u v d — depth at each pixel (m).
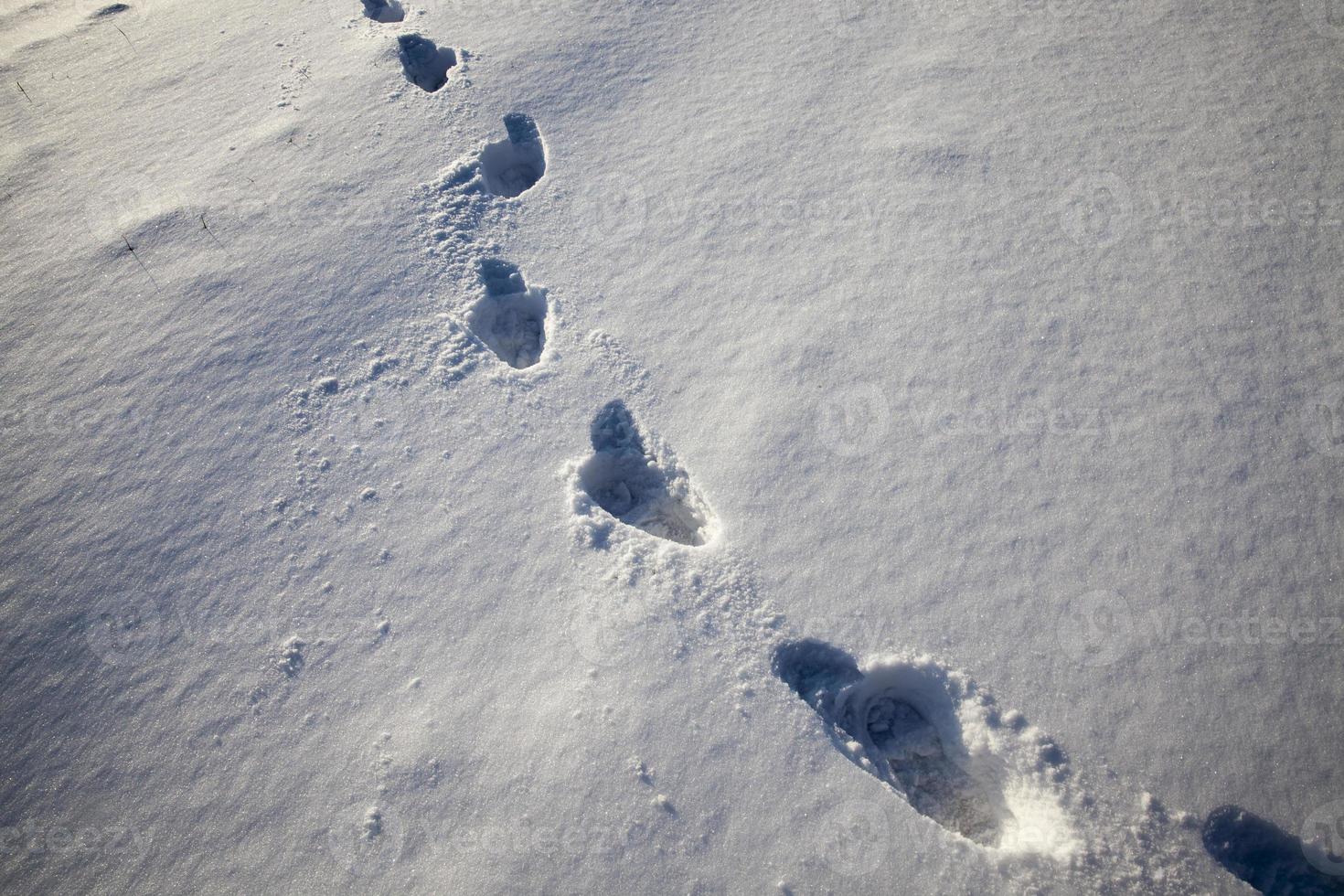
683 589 2.31
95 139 3.83
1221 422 2.45
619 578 2.34
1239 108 3.18
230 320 2.98
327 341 2.91
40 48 4.59
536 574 2.37
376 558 2.42
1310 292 2.67
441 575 2.38
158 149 3.71
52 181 3.64
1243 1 3.55
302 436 2.69
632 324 2.92
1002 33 3.66
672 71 3.75
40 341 2.99
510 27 4.02
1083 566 2.26
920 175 3.19
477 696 2.16
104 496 2.58
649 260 3.09
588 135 3.54
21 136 3.91
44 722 2.18
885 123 3.39
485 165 3.50
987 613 2.21
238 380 2.83
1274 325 2.62
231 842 1.98
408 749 2.08
